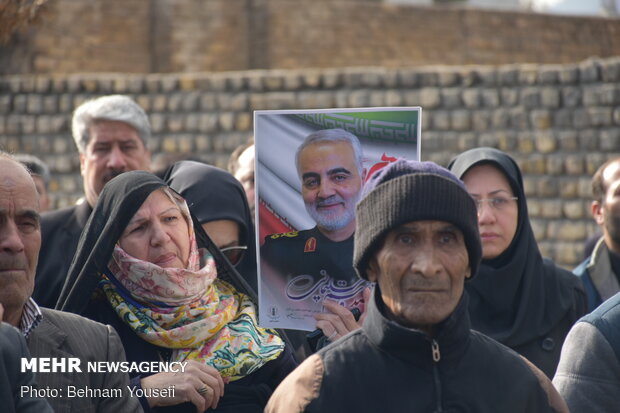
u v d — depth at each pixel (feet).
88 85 42.55
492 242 15.38
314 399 9.05
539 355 15.14
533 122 40.47
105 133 17.94
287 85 42.04
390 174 9.39
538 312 15.29
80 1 54.49
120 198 11.80
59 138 42.50
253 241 15.69
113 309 12.19
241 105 42.19
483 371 9.34
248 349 12.07
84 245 11.83
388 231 9.14
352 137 12.35
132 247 11.87
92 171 18.02
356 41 59.26
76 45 53.98
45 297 15.69
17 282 10.04
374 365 9.23
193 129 42.37
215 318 11.96
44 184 24.03
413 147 12.23
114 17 55.88
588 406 10.83
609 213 17.56
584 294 16.25
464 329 9.31
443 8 61.57
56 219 17.04
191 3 57.72
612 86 39.75
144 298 11.85
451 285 9.19
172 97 42.52
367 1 63.82
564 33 64.44
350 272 12.27
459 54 61.72
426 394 9.09
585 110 40.06
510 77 40.81
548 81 40.45
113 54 55.72
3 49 51.31
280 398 9.29
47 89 42.68
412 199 9.06
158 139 42.50
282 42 58.03
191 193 14.60
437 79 41.27
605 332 11.08
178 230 12.11
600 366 10.96
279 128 12.44
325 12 58.75
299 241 12.35
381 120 12.30
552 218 40.34
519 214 15.79
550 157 40.32
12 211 10.12
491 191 15.49
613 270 17.85
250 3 58.70
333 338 11.94
